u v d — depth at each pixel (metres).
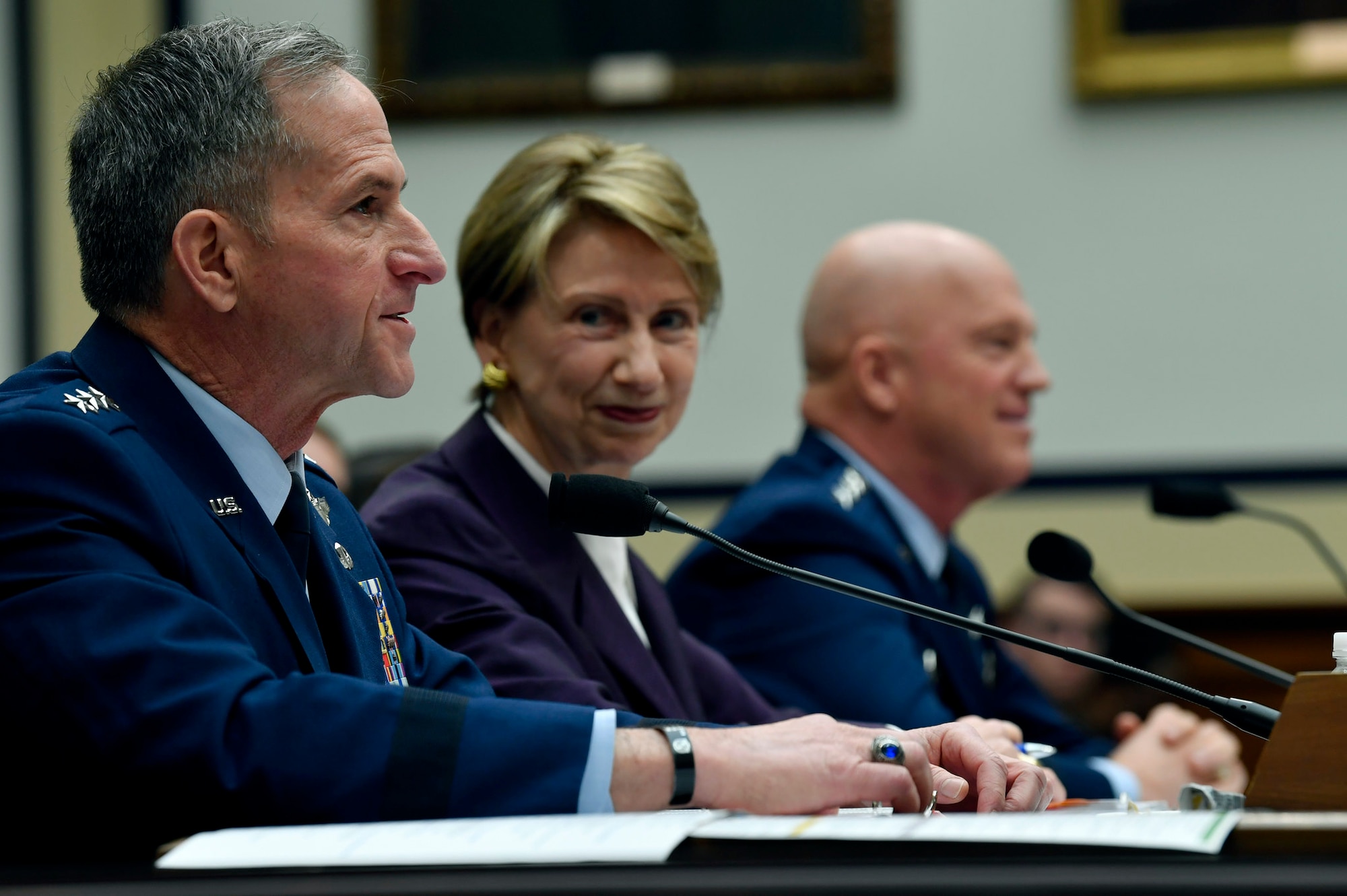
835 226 6.00
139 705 1.46
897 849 1.22
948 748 1.90
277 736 1.45
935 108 5.98
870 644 3.21
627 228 2.62
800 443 3.77
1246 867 1.10
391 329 1.93
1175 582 5.85
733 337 6.00
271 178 1.84
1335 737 1.55
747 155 6.02
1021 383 3.69
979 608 3.80
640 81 5.98
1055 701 4.84
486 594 2.43
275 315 1.85
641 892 1.10
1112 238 5.91
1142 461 5.88
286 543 1.89
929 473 3.69
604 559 2.67
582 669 2.46
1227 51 5.80
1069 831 1.22
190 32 1.88
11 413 1.64
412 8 6.03
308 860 1.20
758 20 5.98
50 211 5.75
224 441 1.86
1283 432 5.82
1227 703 1.83
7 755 1.50
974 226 5.96
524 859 1.19
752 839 1.25
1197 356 5.87
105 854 1.47
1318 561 5.78
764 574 3.31
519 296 2.64
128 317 1.86
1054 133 5.95
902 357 3.66
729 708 2.79
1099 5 5.87
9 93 5.72
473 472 2.61
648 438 2.65
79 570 1.54
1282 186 5.85
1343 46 5.75
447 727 1.48
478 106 5.98
